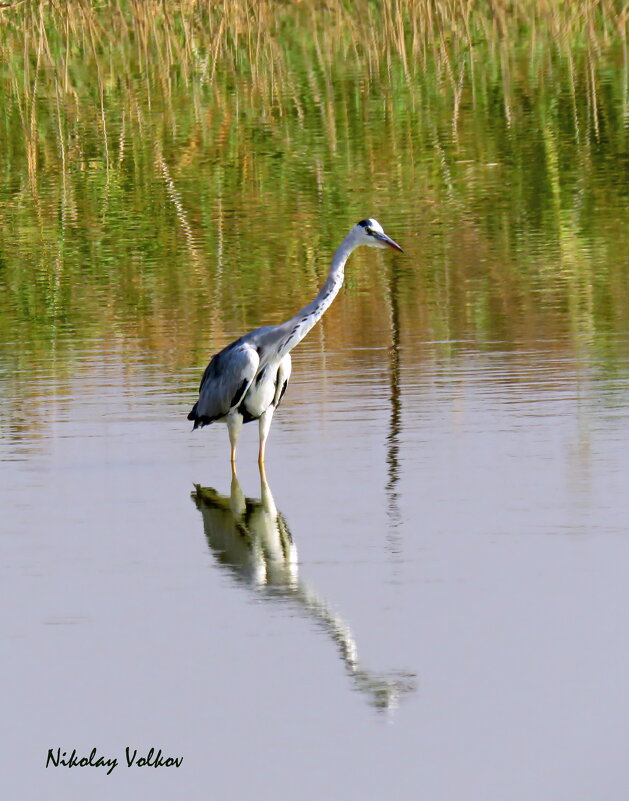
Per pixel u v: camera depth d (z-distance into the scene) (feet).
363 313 60.18
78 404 48.78
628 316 57.21
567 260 67.10
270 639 29.07
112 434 45.44
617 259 66.64
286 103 106.22
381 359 53.21
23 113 105.91
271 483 40.14
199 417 42.45
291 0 130.82
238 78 116.16
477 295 61.82
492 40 127.75
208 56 123.13
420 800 22.94
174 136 97.19
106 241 74.49
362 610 30.37
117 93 112.27
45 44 122.42
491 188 81.71
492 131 95.09
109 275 68.28
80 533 36.27
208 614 30.53
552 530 34.91
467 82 111.04
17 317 61.67
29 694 27.02
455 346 54.39
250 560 33.94
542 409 45.80
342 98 107.24
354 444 43.32
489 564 32.76
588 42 124.98
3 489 40.22
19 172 90.27
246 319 59.77
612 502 36.78
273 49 125.18
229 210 79.51
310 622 29.86
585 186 81.10
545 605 30.09
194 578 32.81
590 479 38.78
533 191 80.59
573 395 47.19
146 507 38.29
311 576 32.65
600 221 74.08
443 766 23.94
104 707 26.43
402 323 58.23
